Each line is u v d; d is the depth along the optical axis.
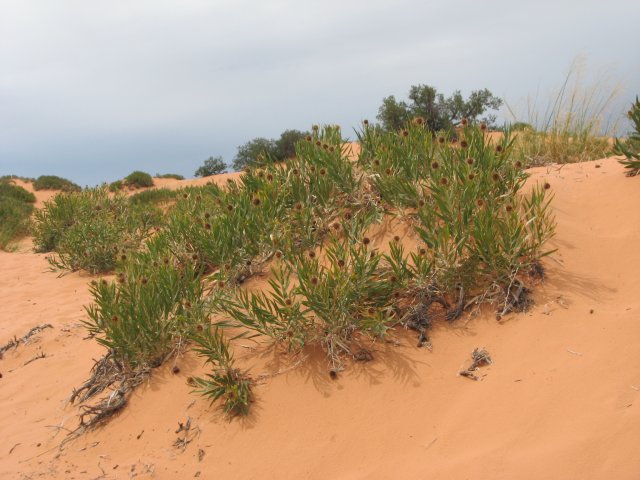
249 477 3.03
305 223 4.55
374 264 3.69
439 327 3.63
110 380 4.12
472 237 3.87
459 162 4.42
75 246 8.53
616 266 3.83
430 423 3.02
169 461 3.27
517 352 3.27
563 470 2.39
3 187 22.16
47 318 6.26
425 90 19.47
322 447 3.09
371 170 4.85
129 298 4.30
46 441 3.77
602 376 2.86
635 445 2.38
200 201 6.13
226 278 4.45
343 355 3.61
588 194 4.84
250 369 3.68
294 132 24.86
